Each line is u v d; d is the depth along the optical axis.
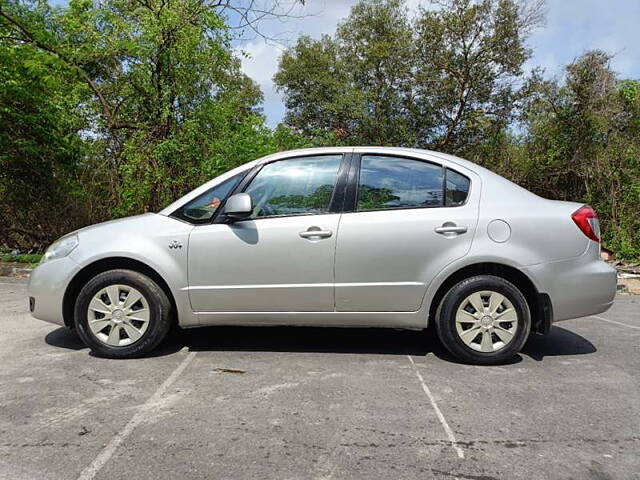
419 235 4.11
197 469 2.57
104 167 11.83
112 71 11.88
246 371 3.99
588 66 13.95
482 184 4.27
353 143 22.02
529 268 4.07
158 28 10.49
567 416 3.21
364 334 5.12
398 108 21.36
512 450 2.78
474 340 4.16
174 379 3.80
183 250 4.22
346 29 22.61
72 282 4.31
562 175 14.91
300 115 25.80
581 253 4.15
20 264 10.29
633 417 3.21
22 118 10.73
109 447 2.78
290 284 4.17
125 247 4.22
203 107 11.45
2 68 10.59
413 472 2.55
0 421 3.09
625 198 12.11
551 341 5.03
